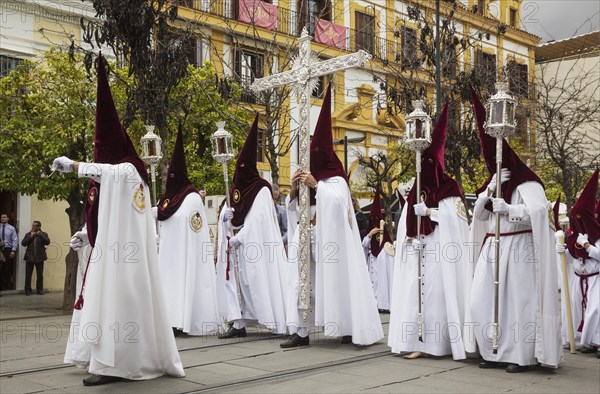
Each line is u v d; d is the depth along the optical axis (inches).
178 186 382.9
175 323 364.8
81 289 249.9
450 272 285.6
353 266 315.6
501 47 971.9
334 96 904.3
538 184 267.9
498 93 259.9
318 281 315.6
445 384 233.3
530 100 888.9
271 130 595.5
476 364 273.1
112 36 444.8
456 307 282.8
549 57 1144.8
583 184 841.5
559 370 263.0
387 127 996.6
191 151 632.4
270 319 350.6
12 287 736.3
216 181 649.0
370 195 940.6
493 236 271.6
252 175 363.6
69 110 538.0
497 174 259.8
